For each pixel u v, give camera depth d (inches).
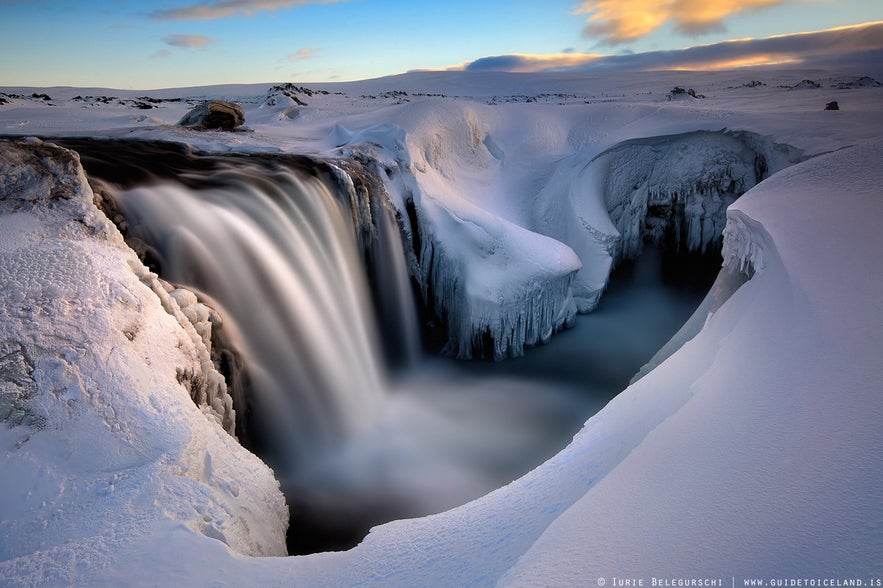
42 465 144.5
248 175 414.6
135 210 317.1
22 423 151.4
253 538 156.3
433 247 561.0
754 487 95.0
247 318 333.7
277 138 682.8
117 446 154.6
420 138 657.6
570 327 607.8
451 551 121.0
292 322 361.7
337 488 334.3
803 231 226.8
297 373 356.5
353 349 428.5
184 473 153.4
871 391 115.1
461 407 455.5
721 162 716.7
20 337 167.3
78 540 126.0
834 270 183.2
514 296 523.8
